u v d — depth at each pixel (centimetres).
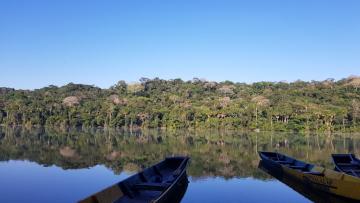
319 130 10462
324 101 12669
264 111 11569
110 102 14200
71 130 10906
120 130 11325
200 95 16188
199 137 8156
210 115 11850
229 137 8269
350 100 12456
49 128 11881
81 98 15838
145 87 18962
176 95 15300
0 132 9044
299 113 11031
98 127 12825
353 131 10369
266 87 17662
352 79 17188
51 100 14675
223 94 16438
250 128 11138
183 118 11894
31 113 12888
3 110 13638
